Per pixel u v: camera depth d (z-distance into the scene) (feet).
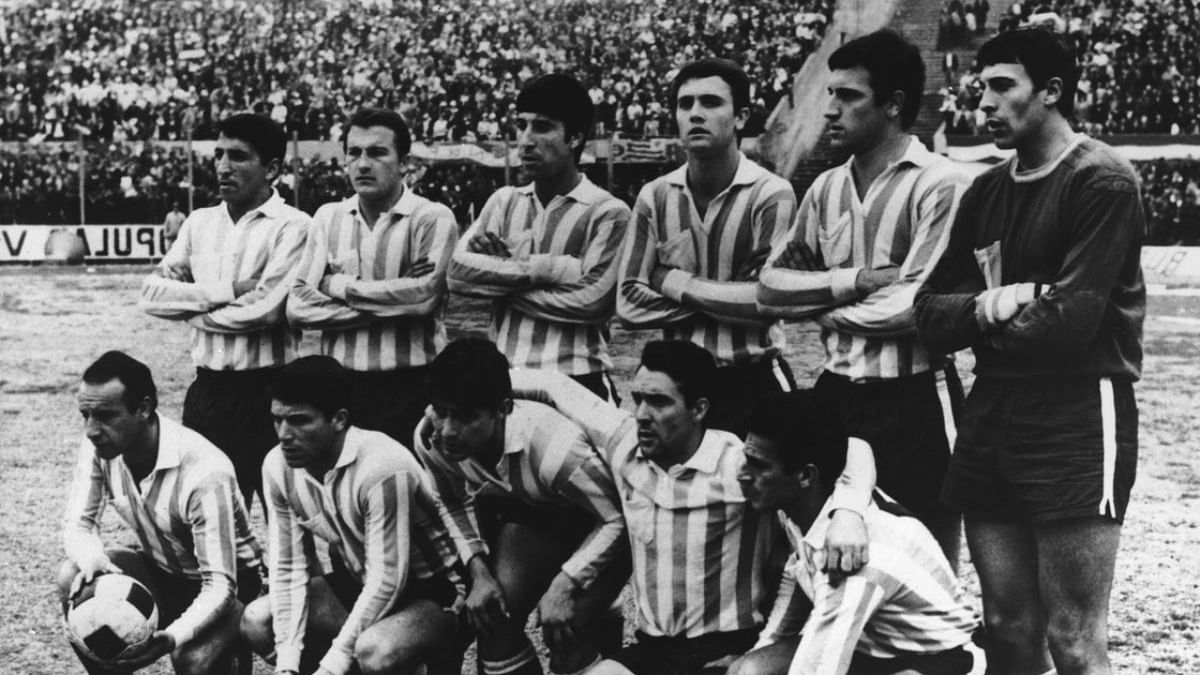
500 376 10.56
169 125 68.69
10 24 69.10
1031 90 9.89
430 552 11.64
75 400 30.91
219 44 70.38
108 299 50.67
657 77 69.51
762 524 10.24
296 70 70.33
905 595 9.14
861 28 68.64
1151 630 14.32
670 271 13.53
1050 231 9.89
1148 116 62.34
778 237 13.28
